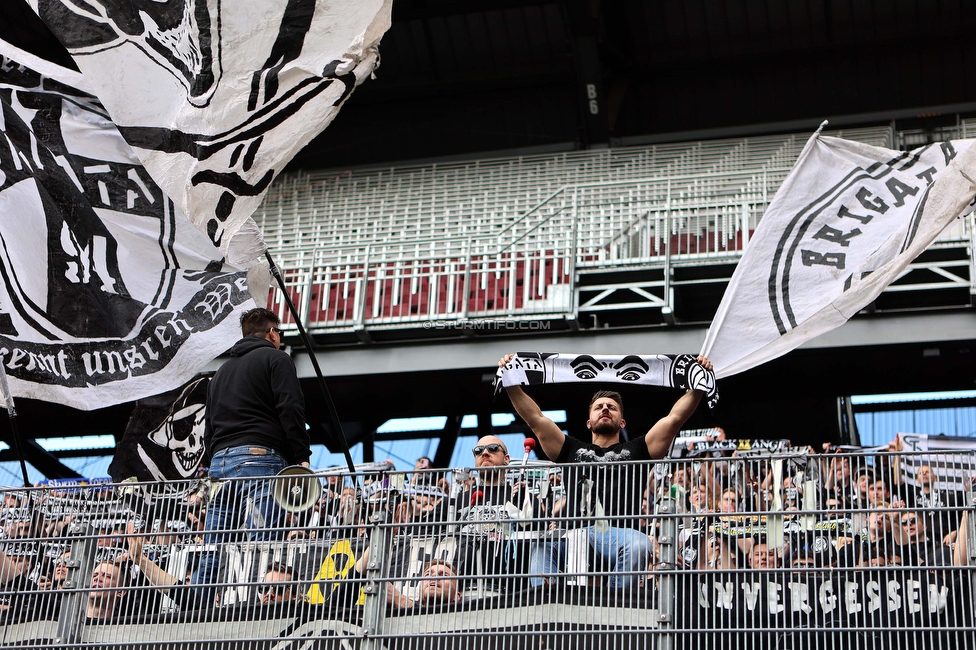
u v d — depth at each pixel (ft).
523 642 16.05
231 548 17.53
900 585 15.79
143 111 20.98
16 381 22.13
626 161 56.90
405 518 17.22
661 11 59.36
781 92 60.70
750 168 54.39
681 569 16.24
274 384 19.26
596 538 16.62
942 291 38.78
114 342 22.48
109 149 22.95
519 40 60.95
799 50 59.62
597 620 16.06
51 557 18.03
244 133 20.74
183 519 18.11
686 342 39.14
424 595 16.66
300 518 17.67
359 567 17.06
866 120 59.77
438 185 56.49
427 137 64.18
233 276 22.88
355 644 16.51
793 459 16.63
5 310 22.40
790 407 45.42
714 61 60.44
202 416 25.84
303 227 54.65
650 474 17.07
